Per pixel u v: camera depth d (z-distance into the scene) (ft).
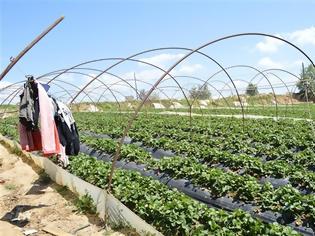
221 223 29.14
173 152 58.90
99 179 41.22
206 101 231.09
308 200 31.58
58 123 37.27
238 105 235.40
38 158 57.11
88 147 64.13
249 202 35.55
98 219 35.17
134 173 41.70
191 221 29.60
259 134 70.49
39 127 35.94
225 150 60.18
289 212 31.71
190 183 41.24
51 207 39.32
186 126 88.58
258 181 43.14
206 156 51.24
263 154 55.88
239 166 47.03
